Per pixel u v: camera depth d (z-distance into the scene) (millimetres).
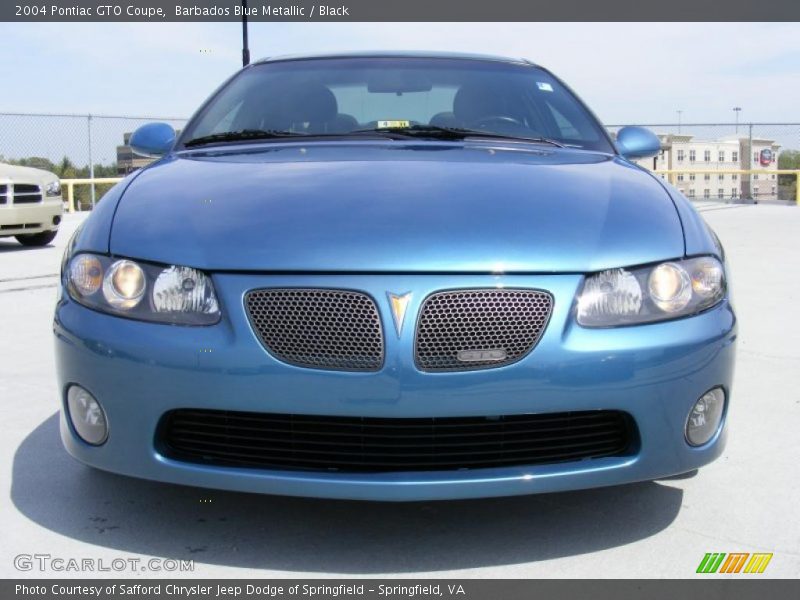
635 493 2531
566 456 2082
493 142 3057
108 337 2088
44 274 7242
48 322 5129
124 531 2250
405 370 1984
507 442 2055
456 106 3293
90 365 2117
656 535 2256
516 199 2311
